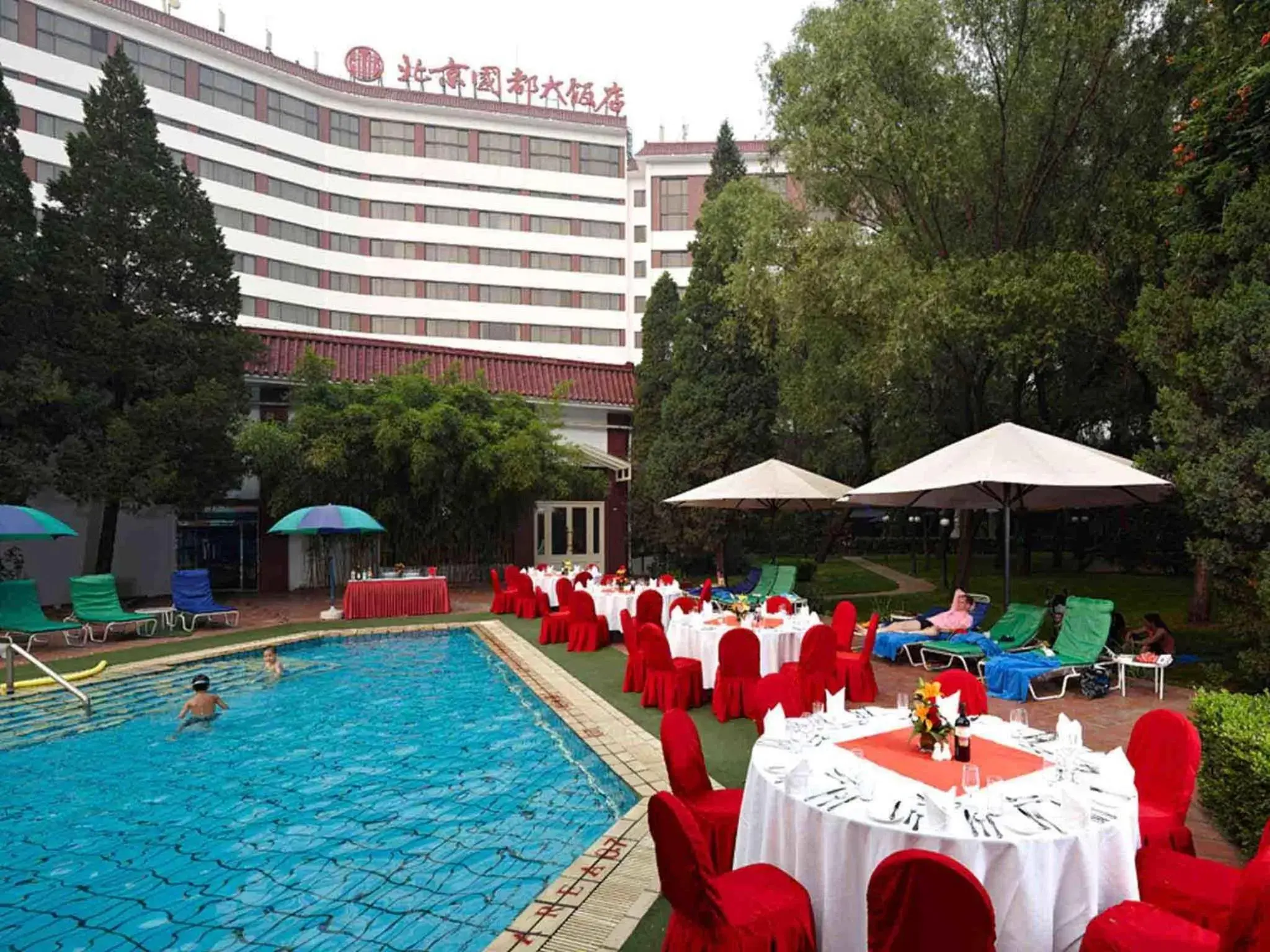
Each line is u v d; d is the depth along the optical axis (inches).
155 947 152.9
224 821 217.6
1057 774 141.8
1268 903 89.8
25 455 559.2
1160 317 296.7
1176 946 105.7
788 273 539.2
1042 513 1188.5
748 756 252.2
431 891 175.5
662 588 510.9
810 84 530.0
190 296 668.1
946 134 512.4
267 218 1446.9
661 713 309.3
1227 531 260.5
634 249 1720.0
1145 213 466.3
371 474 732.0
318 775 255.4
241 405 685.3
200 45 1364.4
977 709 197.6
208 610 540.7
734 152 943.0
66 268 606.9
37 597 475.2
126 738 300.2
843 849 119.1
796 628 339.3
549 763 267.0
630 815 199.9
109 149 648.4
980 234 596.4
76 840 204.8
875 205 616.4
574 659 430.6
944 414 772.6
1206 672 320.5
